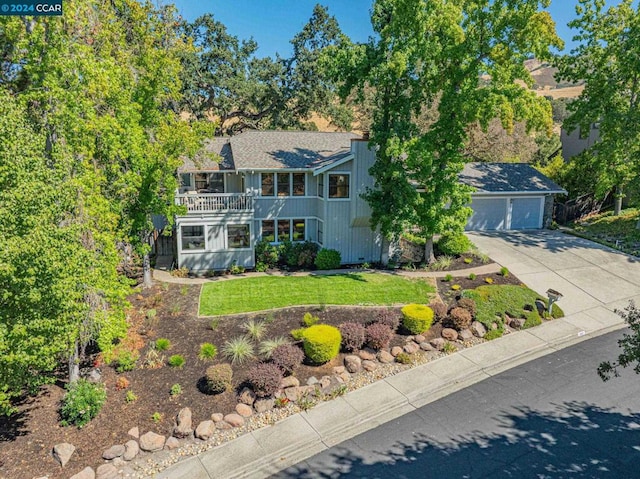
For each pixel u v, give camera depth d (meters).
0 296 7.16
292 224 23.05
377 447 9.02
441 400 10.76
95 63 10.92
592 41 25.95
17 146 7.27
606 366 8.04
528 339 14.07
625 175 25.45
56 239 7.59
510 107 16.67
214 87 41.06
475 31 17.44
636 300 17.12
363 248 22.64
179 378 11.03
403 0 16.39
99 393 9.66
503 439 9.22
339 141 27.11
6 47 11.78
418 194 18.72
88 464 8.29
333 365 11.95
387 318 13.71
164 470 8.31
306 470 8.37
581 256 21.67
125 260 19.34
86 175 10.06
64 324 7.98
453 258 21.19
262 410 10.09
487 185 26.94
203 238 21.19
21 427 9.17
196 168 22.03
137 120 15.68
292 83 43.53
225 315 14.52
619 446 8.95
